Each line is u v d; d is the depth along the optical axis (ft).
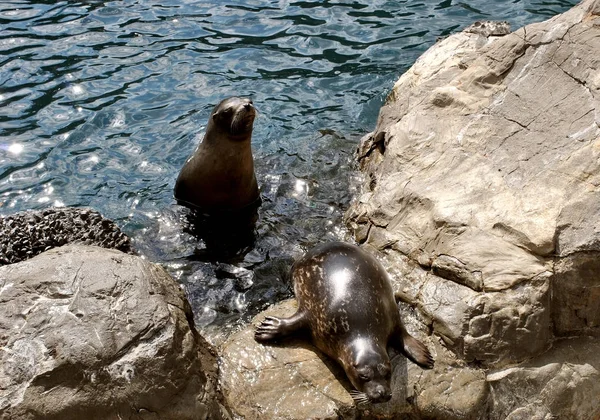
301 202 17.22
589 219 13.46
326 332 12.92
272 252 15.78
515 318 12.89
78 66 21.25
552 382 12.59
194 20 23.62
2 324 11.68
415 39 22.30
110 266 12.63
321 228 16.37
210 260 15.61
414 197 15.24
